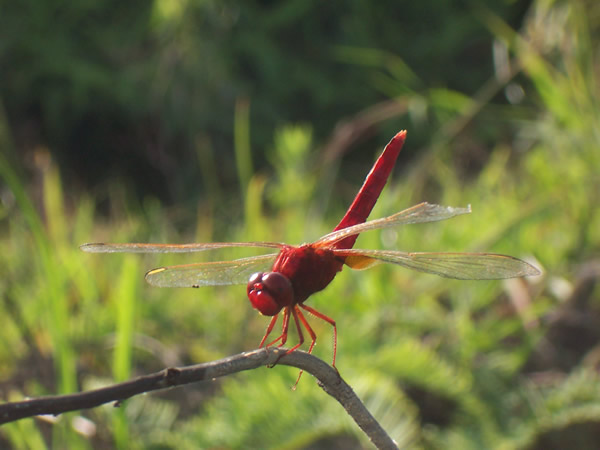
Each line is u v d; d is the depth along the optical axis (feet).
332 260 1.33
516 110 2.49
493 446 1.51
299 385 1.52
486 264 1.30
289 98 3.68
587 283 1.69
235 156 3.53
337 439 1.51
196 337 1.74
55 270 1.51
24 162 3.03
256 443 1.50
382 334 1.64
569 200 1.95
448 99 2.16
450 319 1.66
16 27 3.60
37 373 1.63
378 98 3.73
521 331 1.69
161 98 3.56
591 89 1.90
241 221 2.34
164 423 1.54
